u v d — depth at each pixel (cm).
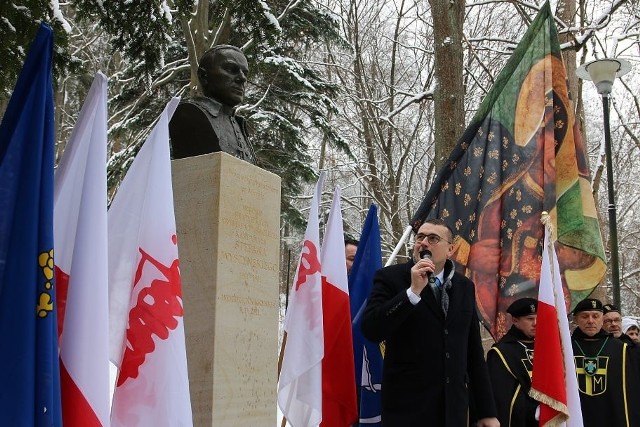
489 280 591
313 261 484
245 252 408
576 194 607
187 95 1511
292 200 1803
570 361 486
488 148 618
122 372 309
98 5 748
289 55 1733
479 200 608
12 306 239
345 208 2256
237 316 394
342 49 1867
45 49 262
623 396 546
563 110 623
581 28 1210
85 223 272
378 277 435
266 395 411
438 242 425
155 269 322
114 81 1628
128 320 317
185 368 313
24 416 230
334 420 494
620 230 2264
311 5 1608
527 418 485
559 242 599
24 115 256
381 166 2170
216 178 395
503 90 629
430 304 413
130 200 340
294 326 472
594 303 566
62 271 279
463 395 404
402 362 412
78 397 256
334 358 499
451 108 906
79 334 262
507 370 493
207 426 366
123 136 1658
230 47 455
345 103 2092
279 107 1703
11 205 248
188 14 794
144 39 790
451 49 918
